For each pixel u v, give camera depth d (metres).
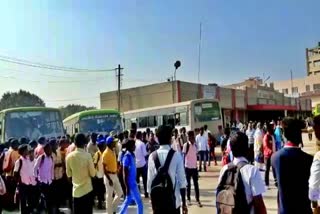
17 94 72.12
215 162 21.81
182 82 44.00
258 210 4.01
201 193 13.01
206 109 28.28
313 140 35.81
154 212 5.37
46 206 10.69
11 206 11.98
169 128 5.54
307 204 4.43
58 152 11.09
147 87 47.50
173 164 5.41
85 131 21.19
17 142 11.67
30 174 10.25
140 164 12.51
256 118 57.47
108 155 9.57
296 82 111.06
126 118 35.91
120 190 9.67
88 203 7.69
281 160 4.53
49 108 17.30
